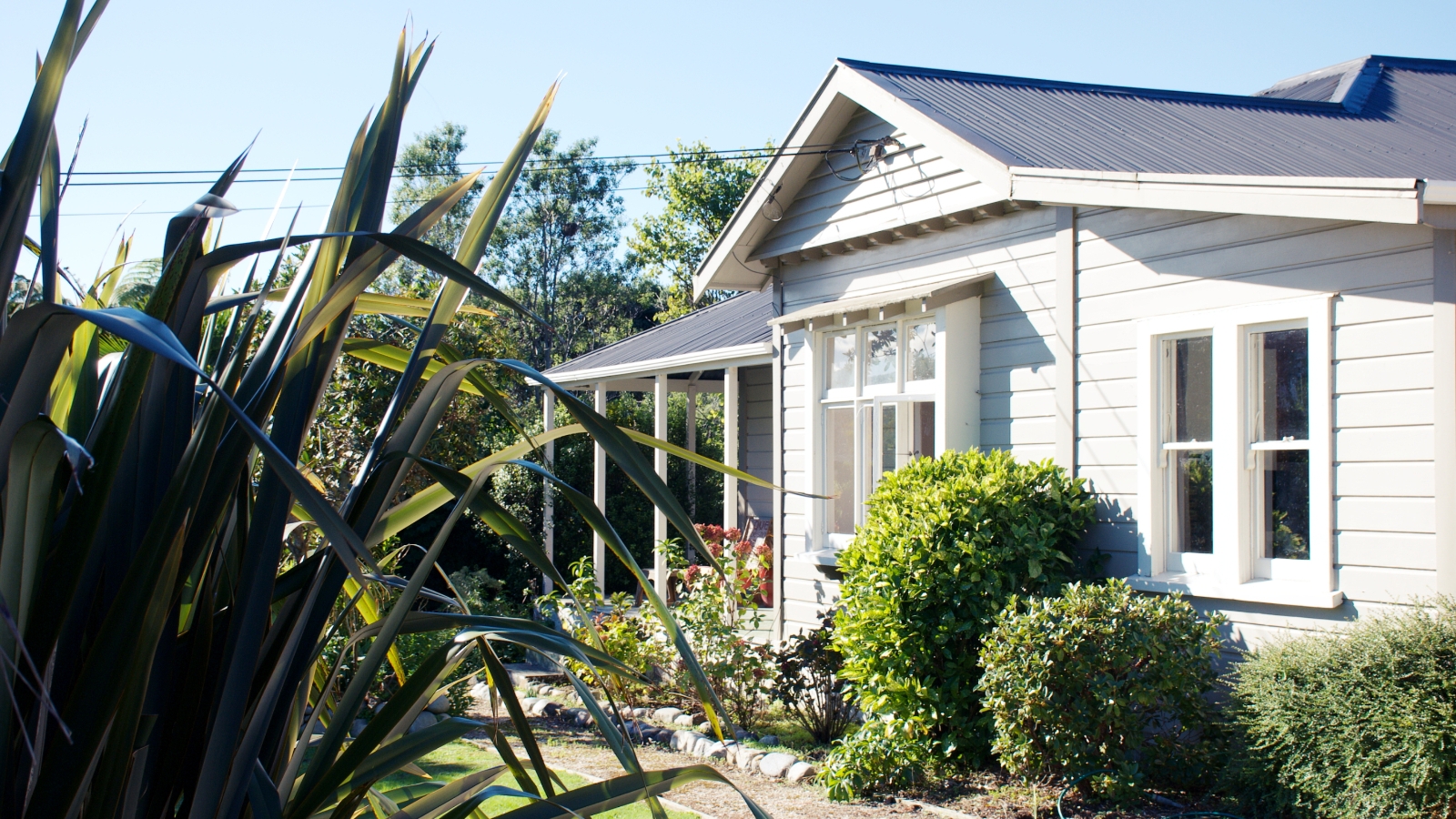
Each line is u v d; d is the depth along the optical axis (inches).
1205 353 242.5
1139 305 253.1
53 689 56.4
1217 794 212.5
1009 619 231.5
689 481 738.8
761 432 585.6
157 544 54.0
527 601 547.5
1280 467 228.1
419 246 58.0
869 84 317.4
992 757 249.9
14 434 48.0
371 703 315.9
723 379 649.6
